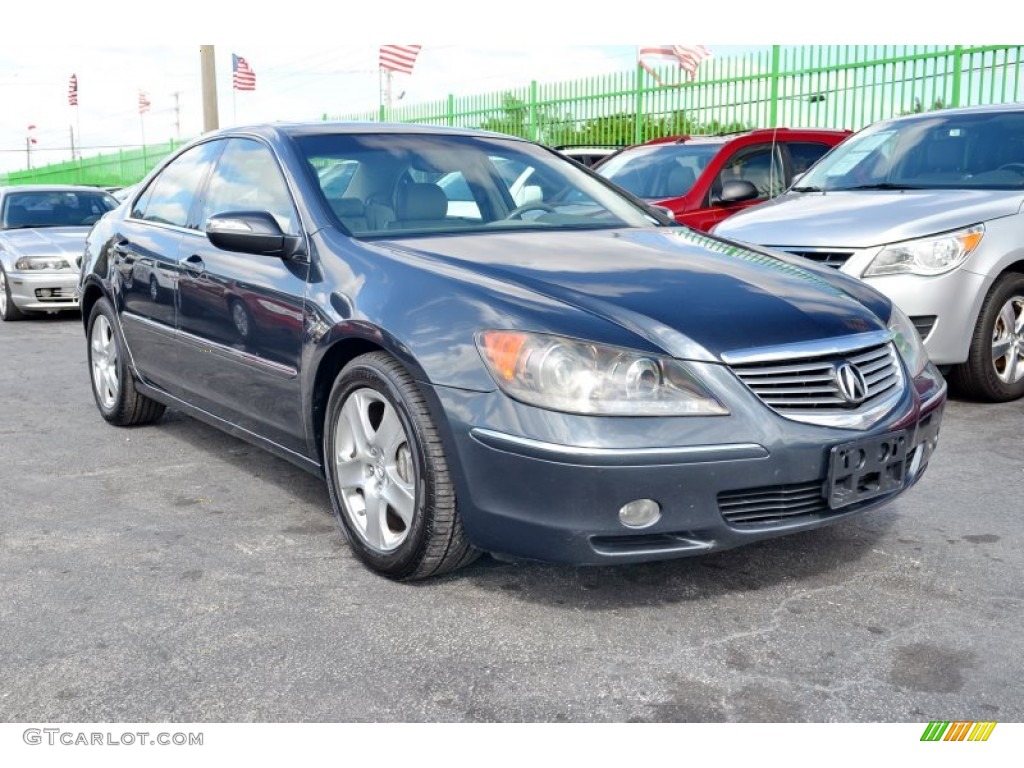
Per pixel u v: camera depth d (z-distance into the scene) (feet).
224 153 14.61
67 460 15.60
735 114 44.24
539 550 9.26
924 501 13.12
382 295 10.44
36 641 9.33
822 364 9.67
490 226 12.69
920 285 17.35
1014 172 19.54
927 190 19.76
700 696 8.34
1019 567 10.96
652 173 28.50
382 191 12.66
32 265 32.48
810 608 9.96
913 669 8.74
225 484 14.25
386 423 10.43
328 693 8.41
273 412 12.39
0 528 12.45
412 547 10.12
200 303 13.71
